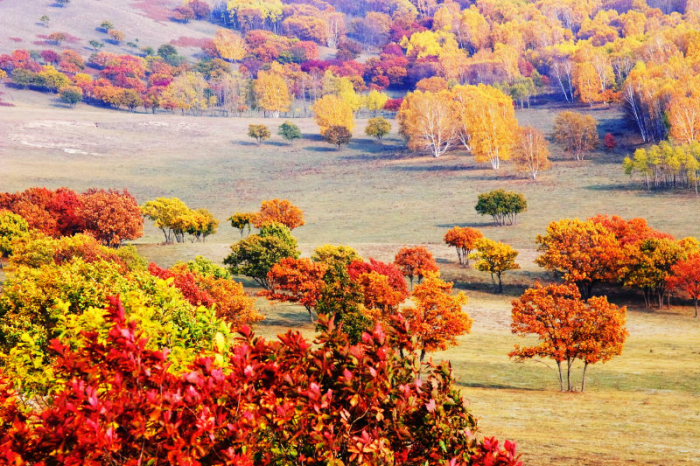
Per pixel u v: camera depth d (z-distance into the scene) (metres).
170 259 81.81
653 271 69.81
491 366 46.81
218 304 49.97
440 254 89.31
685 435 26.50
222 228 119.38
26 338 16.44
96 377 7.65
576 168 152.62
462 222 112.25
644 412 32.53
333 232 109.56
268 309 64.44
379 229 110.25
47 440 6.64
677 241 75.12
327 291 43.81
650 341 56.72
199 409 7.04
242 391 7.49
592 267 73.69
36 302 24.17
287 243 73.25
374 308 44.88
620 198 120.88
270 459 7.76
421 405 8.09
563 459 21.44
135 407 6.82
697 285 66.38
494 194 106.62
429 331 40.31
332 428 7.55
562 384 40.69
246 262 70.62
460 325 40.56
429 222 113.62
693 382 41.19
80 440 6.30
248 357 7.82
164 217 97.06
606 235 76.75
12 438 7.01
